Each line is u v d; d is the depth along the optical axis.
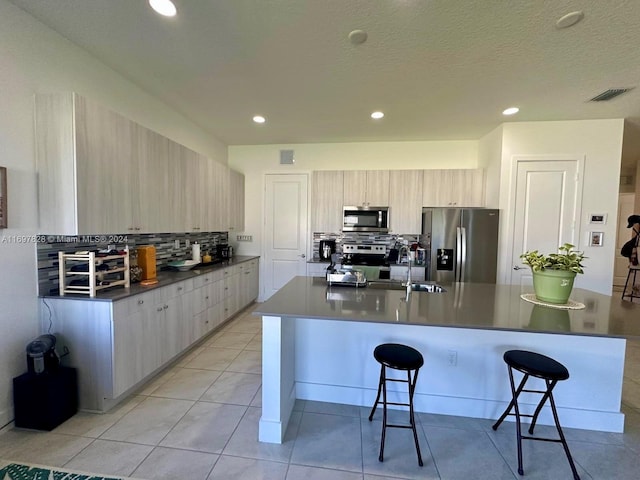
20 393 1.93
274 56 2.33
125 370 2.24
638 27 1.92
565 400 2.09
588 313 1.83
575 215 3.68
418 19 1.89
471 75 2.58
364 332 2.26
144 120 2.98
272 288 5.09
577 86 2.75
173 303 2.83
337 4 1.78
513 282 3.85
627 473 1.69
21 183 1.98
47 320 2.16
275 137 4.56
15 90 1.93
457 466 1.73
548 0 1.71
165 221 3.01
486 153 4.22
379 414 2.20
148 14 1.89
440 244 3.96
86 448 1.80
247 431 1.98
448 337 2.17
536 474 1.68
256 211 5.08
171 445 1.84
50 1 1.82
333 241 4.75
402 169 4.58
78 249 2.45
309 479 1.62
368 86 2.82
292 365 2.26
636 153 5.15
